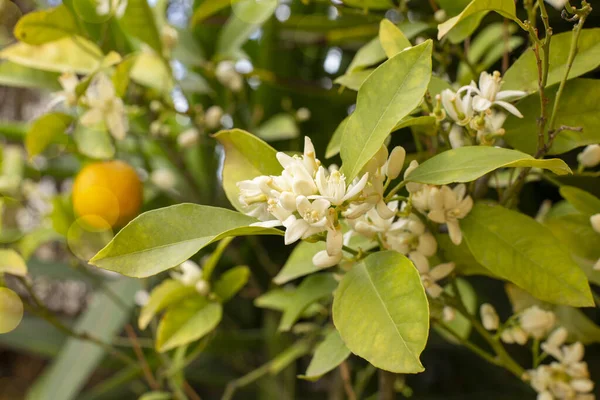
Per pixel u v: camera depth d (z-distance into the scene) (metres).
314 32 0.72
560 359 0.47
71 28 0.56
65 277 0.79
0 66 0.65
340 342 0.43
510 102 0.43
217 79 0.73
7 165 0.74
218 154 0.78
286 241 0.34
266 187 0.36
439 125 0.42
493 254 0.41
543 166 0.34
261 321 0.86
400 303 0.35
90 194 0.61
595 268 0.44
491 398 0.74
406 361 0.33
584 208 0.46
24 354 1.12
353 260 0.41
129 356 0.75
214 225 0.37
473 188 0.44
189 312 0.52
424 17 0.61
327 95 0.73
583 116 0.42
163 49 0.61
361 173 0.38
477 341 0.73
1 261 0.53
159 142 0.70
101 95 0.56
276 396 0.75
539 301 0.50
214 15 0.73
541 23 0.59
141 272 0.36
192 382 0.90
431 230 0.43
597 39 0.42
